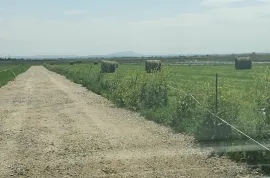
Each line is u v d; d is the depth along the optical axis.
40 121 13.20
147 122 12.43
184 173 7.03
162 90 14.71
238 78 33.53
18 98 21.36
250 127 8.22
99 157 8.26
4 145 9.58
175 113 11.65
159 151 8.63
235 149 8.00
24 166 7.68
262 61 98.06
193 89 12.38
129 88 17.03
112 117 13.76
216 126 8.99
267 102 8.27
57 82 35.97
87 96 21.45
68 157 8.32
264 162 7.32
